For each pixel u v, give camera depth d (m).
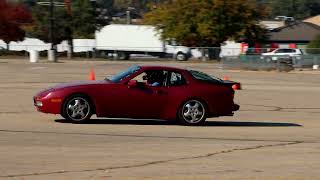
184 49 161.62
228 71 106.44
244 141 29.31
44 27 187.75
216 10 158.38
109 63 130.88
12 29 181.62
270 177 20.66
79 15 187.88
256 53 138.75
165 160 23.44
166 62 143.12
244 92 62.75
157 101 34.31
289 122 39.25
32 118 36.44
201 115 34.91
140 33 173.12
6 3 182.88
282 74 99.62
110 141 27.92
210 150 26.14
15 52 179.75
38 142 27.05
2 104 45.38
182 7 160.88
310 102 54.09
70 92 33.69
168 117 34.66
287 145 28.30
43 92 34.19
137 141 28.19
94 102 33.88
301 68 114.19
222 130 33.56
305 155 25.44
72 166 21.72
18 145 26.09
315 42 159.12
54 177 19.78
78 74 88.00
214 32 157.75
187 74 35.12
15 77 79.88
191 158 24.06
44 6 188.00
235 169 21.95
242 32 159.00
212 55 152.88
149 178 20.00
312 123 38.94
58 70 99.06
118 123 35.03
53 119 35.94
